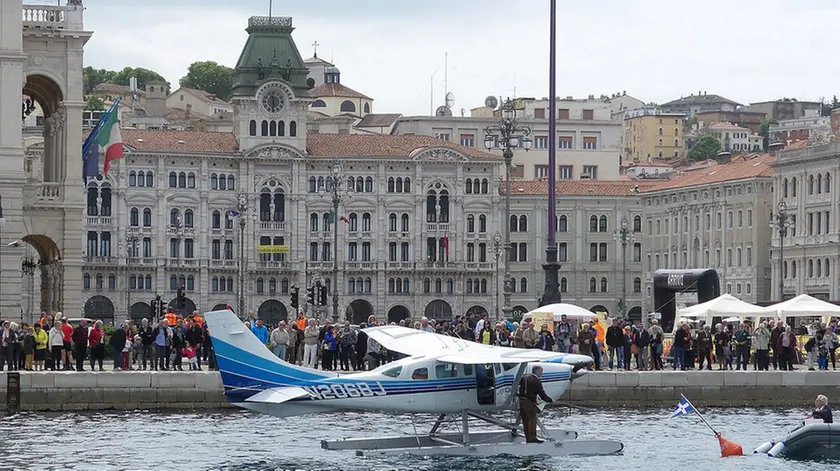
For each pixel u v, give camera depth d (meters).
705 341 105.75
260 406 71.75
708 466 71.75
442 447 73.75
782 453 74.69
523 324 99.75
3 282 117.12
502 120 125.56
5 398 91.00
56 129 124.94
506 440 76.25
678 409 76.19
